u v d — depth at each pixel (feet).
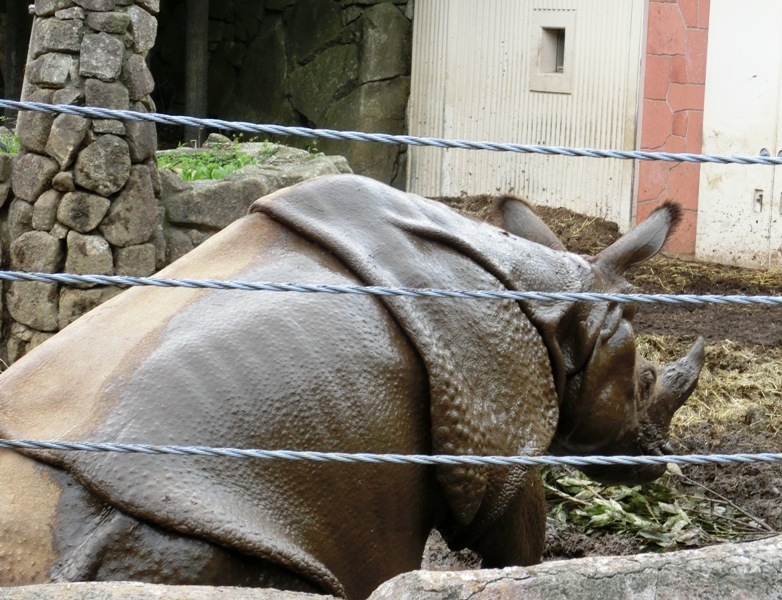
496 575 9.81
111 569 12.25
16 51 62.75
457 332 15.46
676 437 29.81
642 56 52.11
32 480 12.62
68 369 13.88
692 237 51.62
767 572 9.77
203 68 60.23
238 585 12.89
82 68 29.68
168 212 31.99
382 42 60.03
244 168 34.71
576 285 17.49
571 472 25.52
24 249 30.14
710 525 24.02
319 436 13.88
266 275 14.79
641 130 52.37
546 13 55.26
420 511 15.49
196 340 13.76
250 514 13.06
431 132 59.88
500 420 15.69
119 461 12.58
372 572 14.75
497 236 17.08
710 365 35.12
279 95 64.34
